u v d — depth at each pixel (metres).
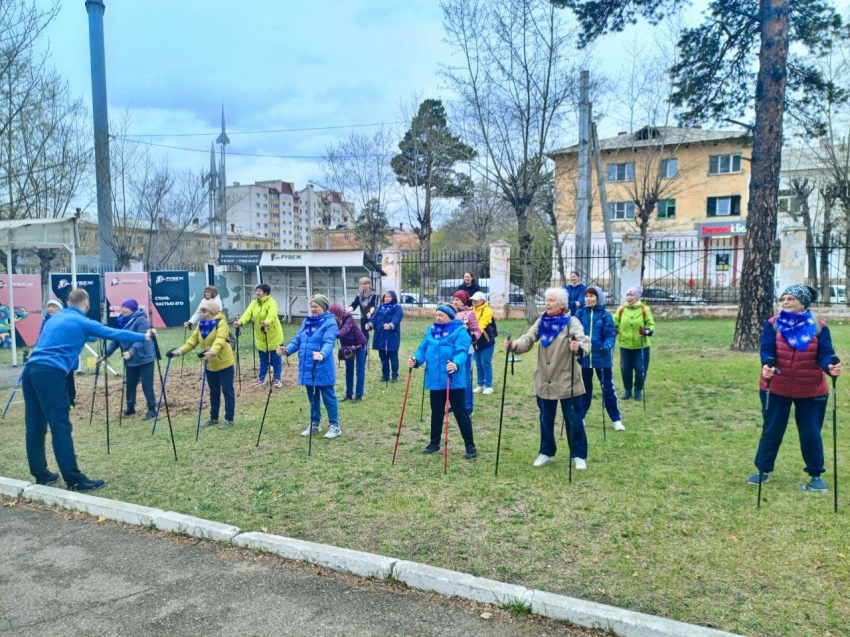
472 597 3.48
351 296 21.75
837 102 16.39
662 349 12.67
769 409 4.96
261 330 10.16
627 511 4.62
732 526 4.30
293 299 22.00
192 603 3.53
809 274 21.62
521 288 24.38
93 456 6.45
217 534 4.34
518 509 4.73
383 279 22.62
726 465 5.65
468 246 40.59
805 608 3.26
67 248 10.73
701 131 38.50
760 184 11.63
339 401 8.95
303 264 20.39
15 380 11.06
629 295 8.39
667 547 4.02
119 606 3.51
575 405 5.64
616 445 6.40
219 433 7.32
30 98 17.19
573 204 31.14
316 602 3.51
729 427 7.00
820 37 14.21
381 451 6.43
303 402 8.97
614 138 39.31
